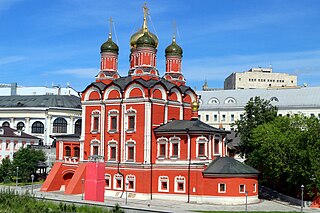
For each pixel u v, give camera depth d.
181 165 83.88
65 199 77.69
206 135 84.69
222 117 157.50
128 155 89.50
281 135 86.12
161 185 85.75
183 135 85.25
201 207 76.44
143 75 94.06
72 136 99.31
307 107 146.25
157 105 89.75
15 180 114.25
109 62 101.19
